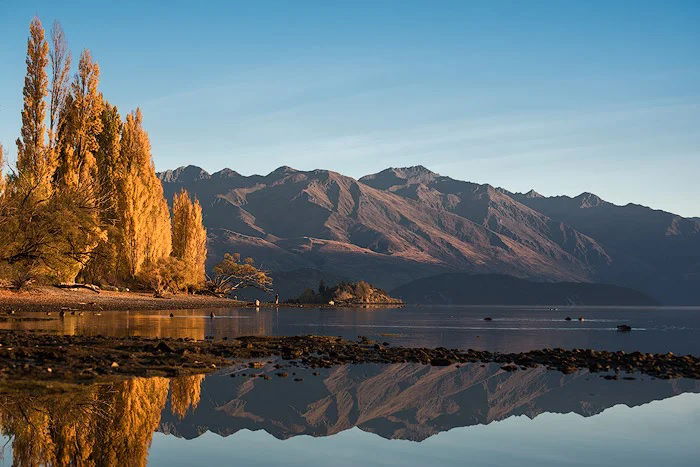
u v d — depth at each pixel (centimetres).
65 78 5981
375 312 10600
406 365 2495
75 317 4556
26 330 3234
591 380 2181
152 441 1227
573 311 16475
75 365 1933
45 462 1070
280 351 2747
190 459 1112
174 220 9650
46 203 4719
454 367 2478
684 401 1783
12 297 5250
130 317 4994
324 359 2589
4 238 4562
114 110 7538
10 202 4528
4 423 1288
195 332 3681
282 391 1817
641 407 1697
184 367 2098
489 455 1174
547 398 1842
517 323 7231
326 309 11238
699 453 1191
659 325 7675
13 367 1823
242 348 2736
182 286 8744
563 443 1278
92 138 6241
